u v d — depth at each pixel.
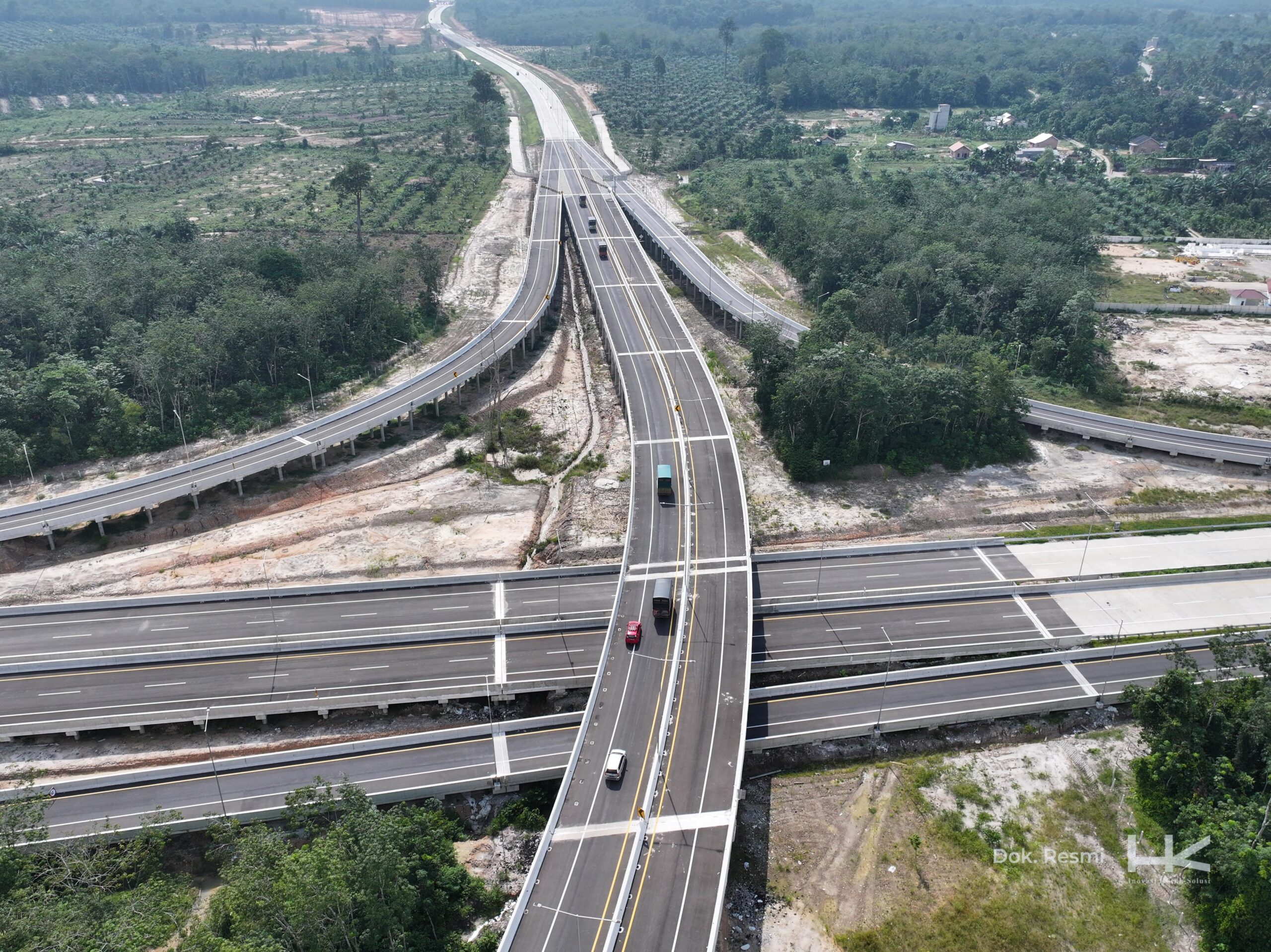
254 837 78.81
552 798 98.50
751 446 163.88
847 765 102.94
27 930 69.69
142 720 103.75
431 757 99.81
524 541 138.62
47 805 88.75
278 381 176.62
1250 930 81.75
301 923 70.62
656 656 107.62
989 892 88.62
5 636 115.94
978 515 145.25
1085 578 128.75
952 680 111.19
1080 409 170.88
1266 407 171.25
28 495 142.88
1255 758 94.25
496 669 110.94
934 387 154.88
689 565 122.38
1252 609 122.19
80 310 173.75
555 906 79.56
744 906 87.50
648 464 146.25
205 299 185.75
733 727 98.00
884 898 88.25
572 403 182.75
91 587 126.94
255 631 116.94
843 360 149.50
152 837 87.69
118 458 153.12
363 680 109.25
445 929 84.44
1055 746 104.25
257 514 144.62
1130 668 112.81
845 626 119.12
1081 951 83.81
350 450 160.75
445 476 156.38
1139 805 96.75
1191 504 146.62
